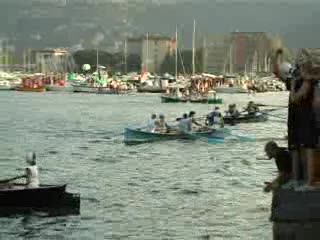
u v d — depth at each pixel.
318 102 27.11
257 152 104.88
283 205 26.58
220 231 50.66
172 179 77.25
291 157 28.56
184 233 50.31
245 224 52.81
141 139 115.06
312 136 27.17
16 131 150.75
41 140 128.62
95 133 144.50
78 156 101.44
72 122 179.12
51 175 80.56
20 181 66.62
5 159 97.75
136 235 49.78
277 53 27.97
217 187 71.25
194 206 60.34
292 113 27.56
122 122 178.12
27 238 48.59
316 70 26.94
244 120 158.38
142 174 81.69
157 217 55.69
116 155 101.94
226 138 118.00
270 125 158.25
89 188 70.62
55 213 55.56
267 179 77.06
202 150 106.56
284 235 26.41
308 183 27.22
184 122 116.38
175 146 111.25
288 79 27.72
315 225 26.16
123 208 59.31
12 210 55.28
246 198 64.19
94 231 50.84
